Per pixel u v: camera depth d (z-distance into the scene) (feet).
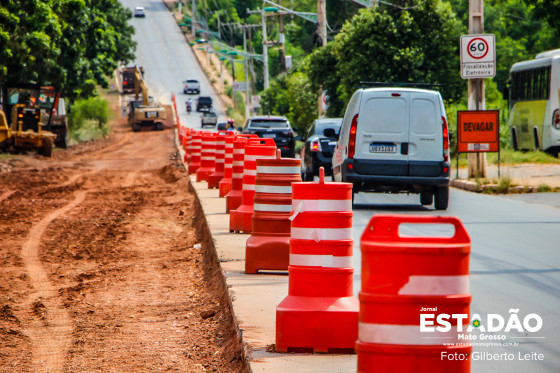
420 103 99.50
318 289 37.32
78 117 480.64
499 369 35.01
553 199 113.70
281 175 57.62
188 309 52.65
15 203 122.83
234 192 92.53
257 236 57.26
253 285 52.39
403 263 23.94
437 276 23.89
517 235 77.92
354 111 99.96
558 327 42.39
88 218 105.09
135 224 99.66
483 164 142.72
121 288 60.49
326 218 37.55
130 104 540.52
